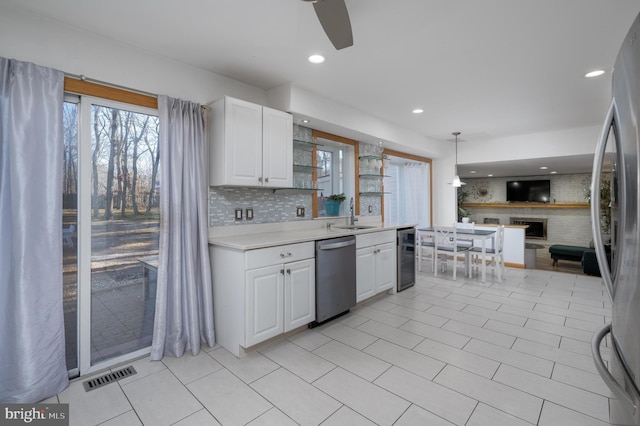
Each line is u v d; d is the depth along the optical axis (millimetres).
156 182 2574
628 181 945
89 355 2238
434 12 1992
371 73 2902
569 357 2428
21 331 1859
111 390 2039
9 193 1860
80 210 2197
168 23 2113
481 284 4512
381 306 3576
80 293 2203
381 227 3904
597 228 1136
